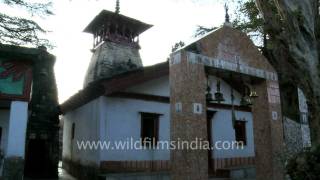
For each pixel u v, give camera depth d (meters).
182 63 7.50
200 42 7.91
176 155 7.29
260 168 9.09
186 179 6.92
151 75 12.99
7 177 9.45
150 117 13.41
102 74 22.17
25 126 10.00
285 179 8.74
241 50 8.80
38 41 9.29
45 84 16.12
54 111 15.84
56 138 15.52
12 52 9.69
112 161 12.11
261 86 9.34
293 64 7.88
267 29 8.24
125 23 24.44
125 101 12.86
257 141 9.27
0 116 12.70
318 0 8.09
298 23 7.40
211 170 14.54
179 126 7.30
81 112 15.63
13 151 9.71
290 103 12.47
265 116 9.12
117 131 12.44
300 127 10.32
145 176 11.91
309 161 6.70
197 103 7.43
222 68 8.17
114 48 23.75
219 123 15.42
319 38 7.69
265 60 9.45
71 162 16.58
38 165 14.98
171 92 7.75
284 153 9.05
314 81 7.25
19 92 10.15
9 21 8.48
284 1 7.52
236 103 16.36
